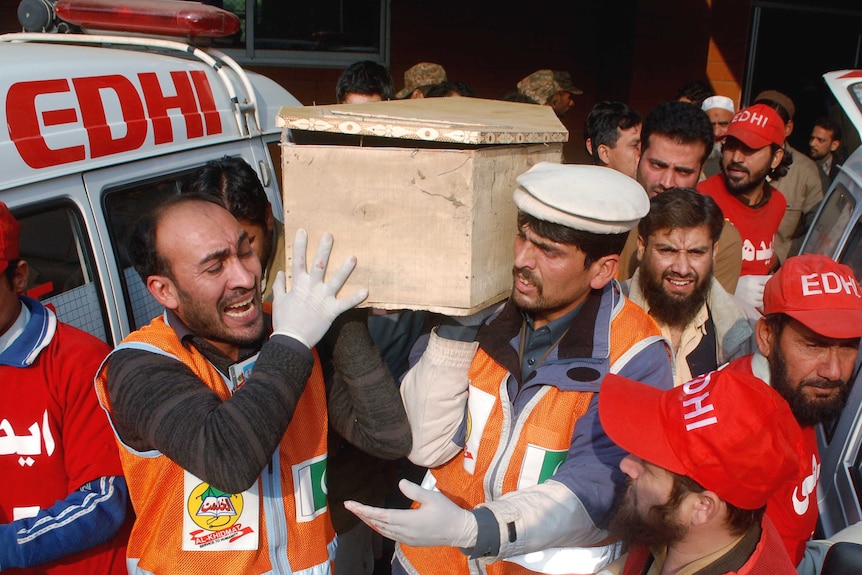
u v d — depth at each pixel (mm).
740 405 1420
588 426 1880
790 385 2117
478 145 1845
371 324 2820
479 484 2033
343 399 2084
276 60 7043
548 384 1937
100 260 2553
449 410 2002
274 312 1808
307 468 1993
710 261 2746
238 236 1818
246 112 3455
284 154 1750
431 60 7605
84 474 2008
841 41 10328
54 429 2000
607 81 8234
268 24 6949
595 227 1768
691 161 3457
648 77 7918
